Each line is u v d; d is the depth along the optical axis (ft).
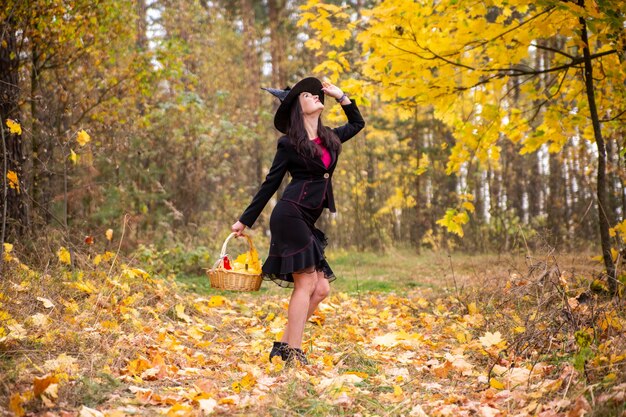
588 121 21.06
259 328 16.92
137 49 29.58
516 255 29.40
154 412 9.21
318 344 14.70
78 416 8.65
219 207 45.75
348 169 56.54
